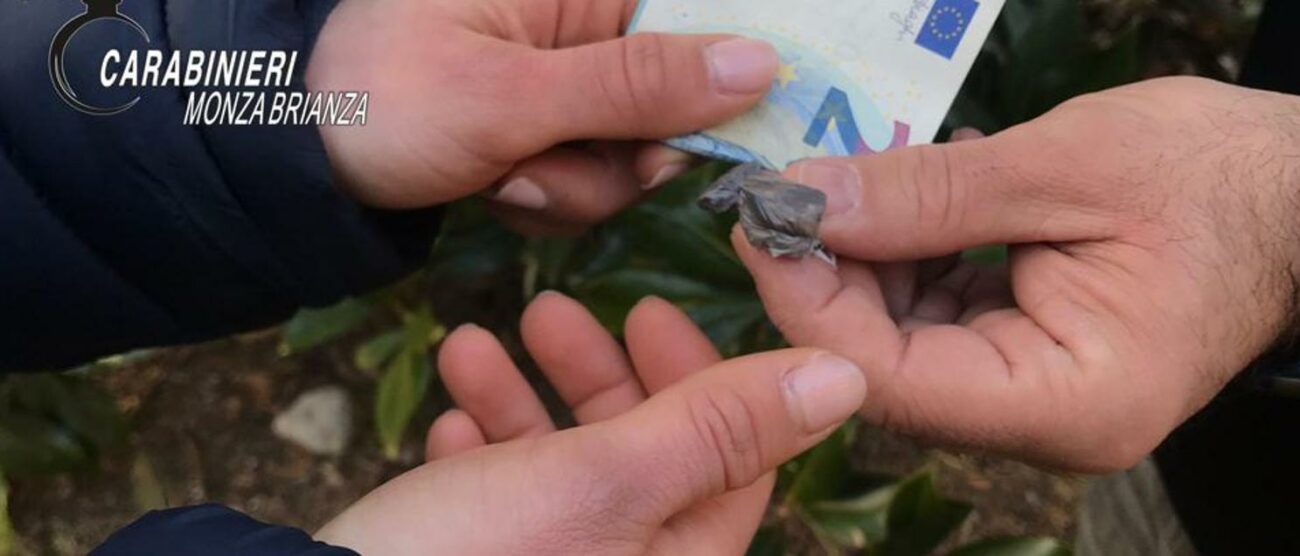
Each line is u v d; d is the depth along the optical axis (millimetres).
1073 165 436
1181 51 618
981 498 696
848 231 441
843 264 457
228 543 412
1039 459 451
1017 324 447
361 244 505
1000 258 518
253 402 738
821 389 432
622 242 612
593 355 504
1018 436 442
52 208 482
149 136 474
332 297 526
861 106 477
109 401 700
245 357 746
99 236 490
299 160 481
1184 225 433
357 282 522
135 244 492
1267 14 502
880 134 475
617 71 479
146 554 413
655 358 491
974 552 597
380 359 674
